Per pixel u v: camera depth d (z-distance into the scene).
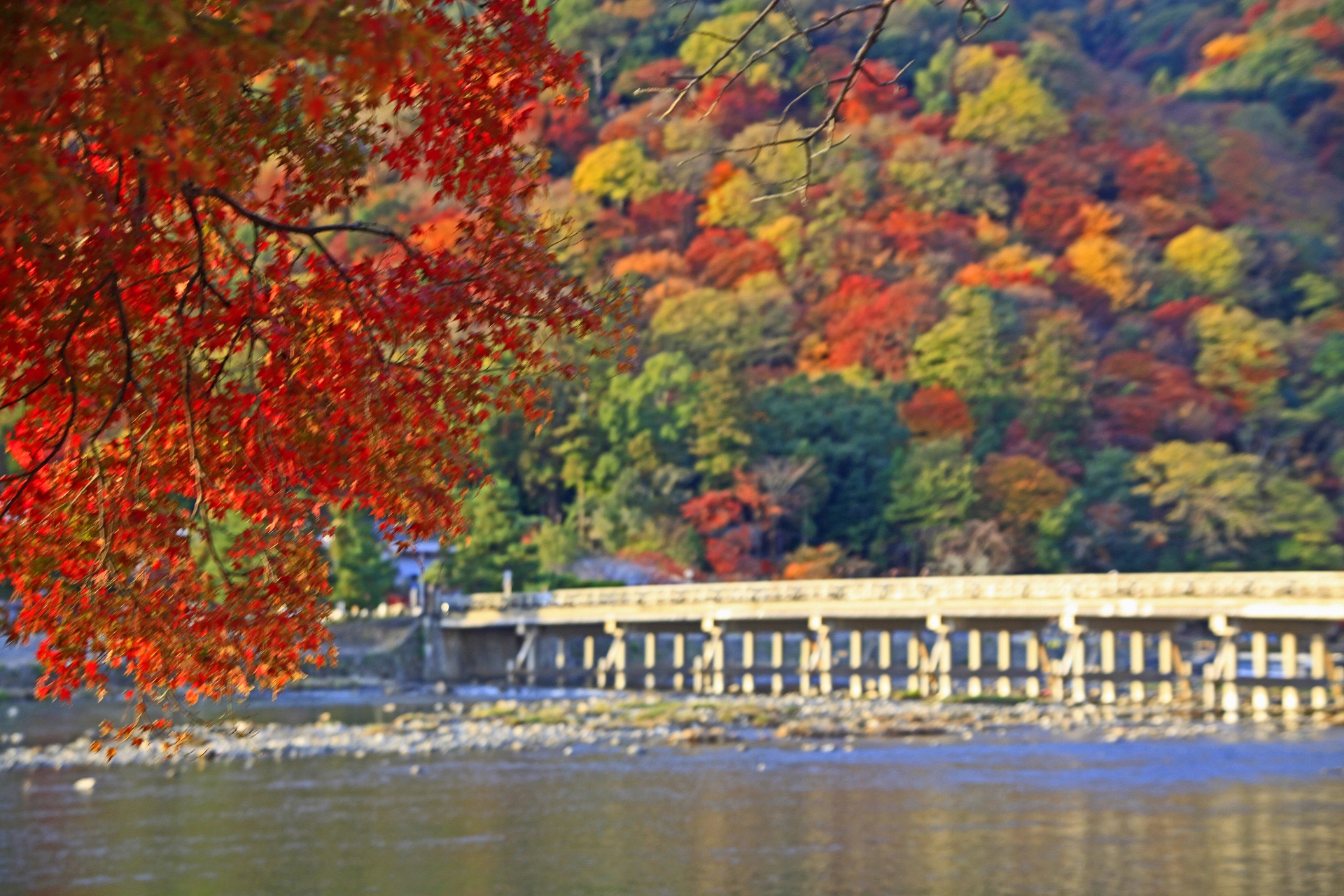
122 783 50.19
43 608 15.43
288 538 15.55
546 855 36.16
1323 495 163.75
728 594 95.00
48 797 46.69
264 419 14.88
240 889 32.38
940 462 152.62
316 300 15.19
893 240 197.62
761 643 131.75
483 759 57.34
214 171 12.98
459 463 15.68
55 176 10.29
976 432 166.38
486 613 112.25
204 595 15.27
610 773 52.41
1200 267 195.62
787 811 42.81
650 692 99.81
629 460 156.50
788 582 92.06
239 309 14.73
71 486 15.41
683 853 36.31
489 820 41.66
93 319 13.88
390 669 112.38
